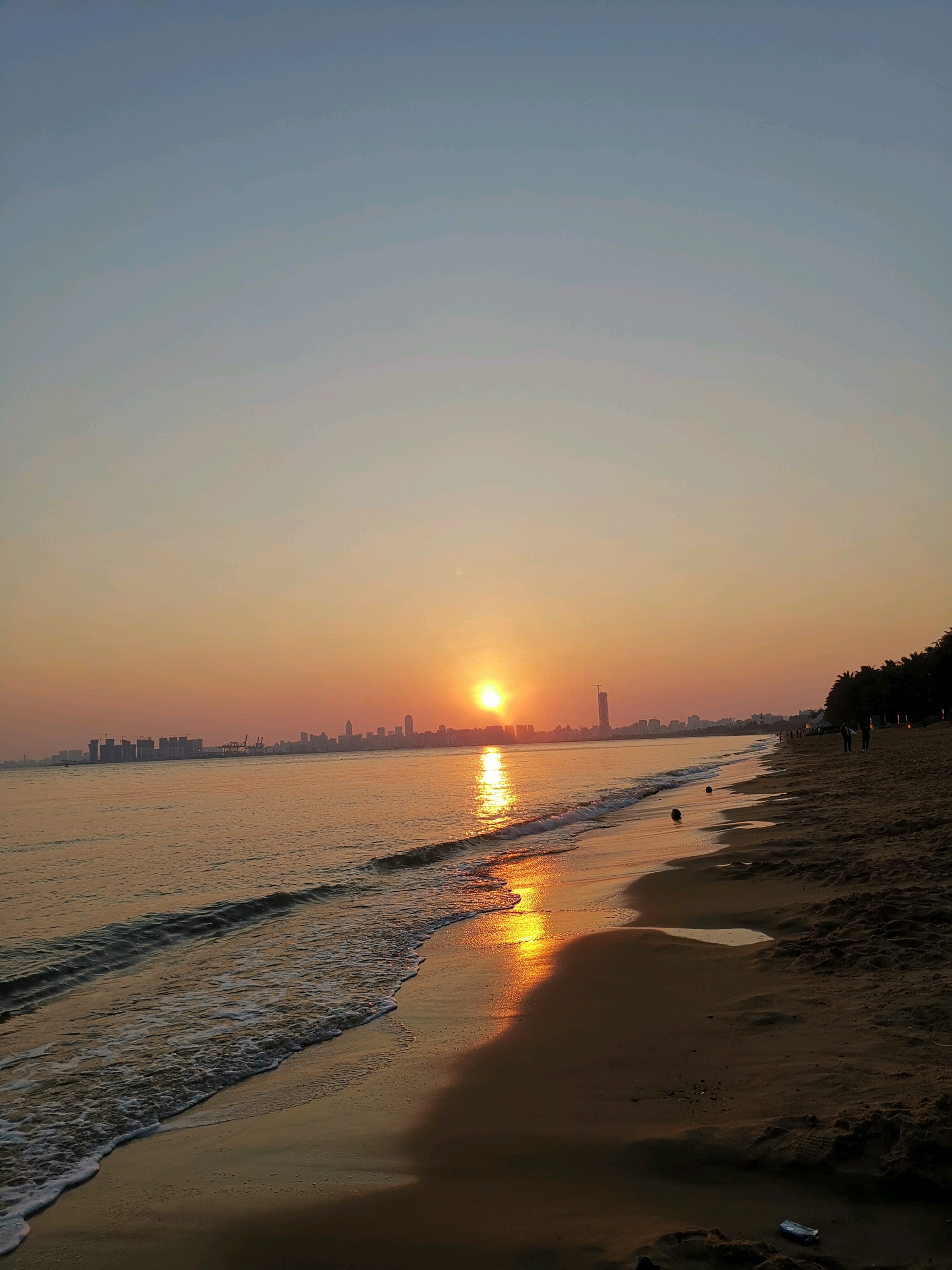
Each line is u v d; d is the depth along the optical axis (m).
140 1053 9.02
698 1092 6.55
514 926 14.52
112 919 16.33
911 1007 7.73
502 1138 6.24
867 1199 4.72
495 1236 4.85
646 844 23.84
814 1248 4.32
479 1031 9.04
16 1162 6.59
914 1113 5.36
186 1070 8.50
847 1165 5.00
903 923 10.38
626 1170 5.44
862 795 28.42
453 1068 7.98
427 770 116.75
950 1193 4.64
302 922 15.84
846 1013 7.81
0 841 33.12
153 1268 4.92
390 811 43.25
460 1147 6.20
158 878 22.00
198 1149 6.70
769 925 12.13
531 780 72.94
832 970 9.29
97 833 35.72
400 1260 4.72
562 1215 5.02
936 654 113.69
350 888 19.48
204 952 13.75
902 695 121.31
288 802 53.12
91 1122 7.35
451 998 10.44
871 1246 4.30
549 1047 8.15
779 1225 4.57
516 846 26.61
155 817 43.59
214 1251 5.05
